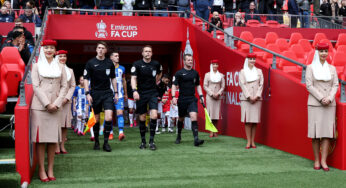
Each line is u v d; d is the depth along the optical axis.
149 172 6.34
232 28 14.15
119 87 9.65
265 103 9.28
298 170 6.60
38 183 5.61
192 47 14.10
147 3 15.59
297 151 7.96
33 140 5.64
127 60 17.91
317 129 6.58
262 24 14.59
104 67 8.20
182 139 10.30
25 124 5.45
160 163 7.04
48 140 5.65
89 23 14.72
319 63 6.64
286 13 15.61
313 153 7.42
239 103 10.59
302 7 16.17
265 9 15.98
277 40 13.06
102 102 8.33
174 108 12.14
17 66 7.45
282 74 8.59
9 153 6.14
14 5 15.83
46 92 5.70
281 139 8.55
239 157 7.69
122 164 6.92
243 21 14.36
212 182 5.73
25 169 5.47
